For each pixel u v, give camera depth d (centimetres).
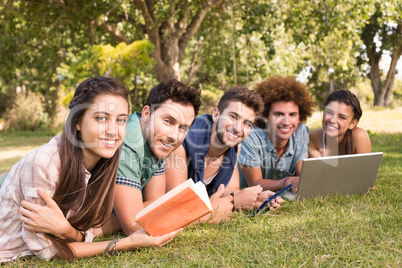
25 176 173
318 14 973
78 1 1088
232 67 1595
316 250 171
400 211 223
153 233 187
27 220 172
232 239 193
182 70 1933
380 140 640
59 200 179
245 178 303
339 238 184
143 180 228
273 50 1100
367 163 266
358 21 950
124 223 208
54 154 174
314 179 253
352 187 268
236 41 1417
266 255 168
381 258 159
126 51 1024
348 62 1015
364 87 2823
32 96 1844
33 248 176
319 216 221
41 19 1218
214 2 1252
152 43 1163
